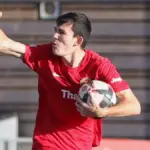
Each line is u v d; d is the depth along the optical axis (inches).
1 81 1072.2
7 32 1063.6
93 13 1063.0
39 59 581.9
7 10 1063.6
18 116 1068.5
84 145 593.9
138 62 1068.5
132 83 1069.1
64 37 565.3
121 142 815.7
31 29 1063.6
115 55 1067.3
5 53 584.4
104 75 569.0
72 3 1060.5
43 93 595.5
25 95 1072.2
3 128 1060.5
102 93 549.6
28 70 1069.1
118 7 1063.0
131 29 1064.8
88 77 571.8
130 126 1063.0
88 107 541.3
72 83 572.4
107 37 1066.7
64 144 587.8
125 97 567.8
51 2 1058.7
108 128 1063.6
